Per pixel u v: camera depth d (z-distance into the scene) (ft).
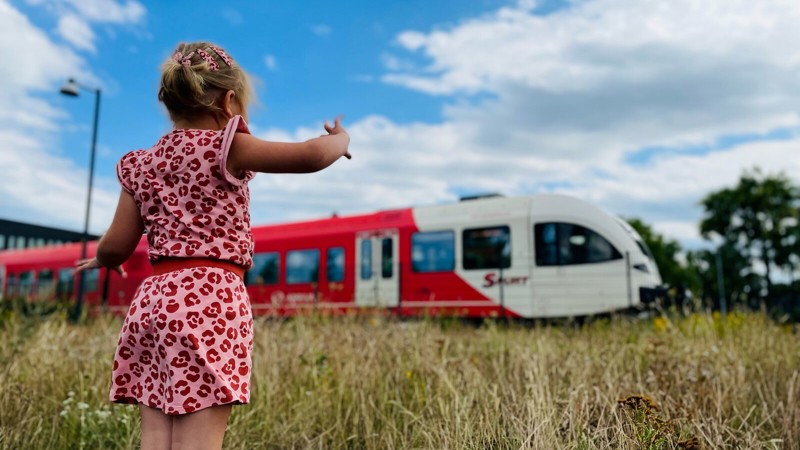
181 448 6.09
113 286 59.82
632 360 17.65
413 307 49.62
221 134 6.47
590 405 11.79
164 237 6.38
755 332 24.08
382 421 13.32
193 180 6.38
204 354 6.10
